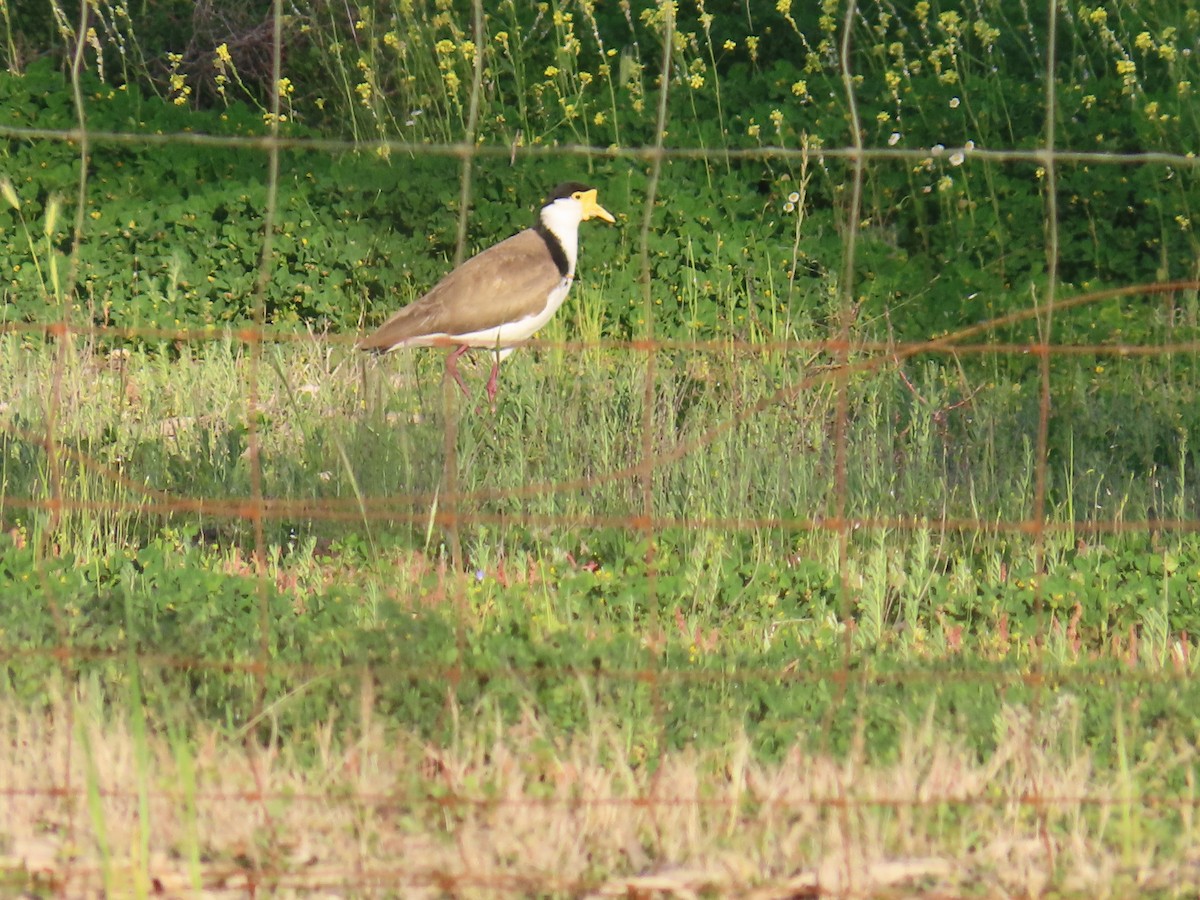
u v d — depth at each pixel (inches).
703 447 480.7
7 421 516.1
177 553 438.3
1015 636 388.8
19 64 887.1
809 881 275.9
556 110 791.7
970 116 768.9
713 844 283.0
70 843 282.2
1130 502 476.4
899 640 388.5
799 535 455.8
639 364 568.1
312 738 315.3
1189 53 803.4
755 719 334.0
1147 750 313.1
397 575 415.5
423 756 308.5
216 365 599.8
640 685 333.4
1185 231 709.9
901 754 308.0
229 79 938.1
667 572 426.9
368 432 500.4
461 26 893.8
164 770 299.3
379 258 703.1
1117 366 604.1
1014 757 309.6
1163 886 273.1
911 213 751.7
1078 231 721.6
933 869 278.2
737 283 689.0
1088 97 770.8
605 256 692.1
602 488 473.7
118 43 941.8
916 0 906.7
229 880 273.4
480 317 582.9
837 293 668.7
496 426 519.5
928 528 450.9
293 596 402.6
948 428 537.6
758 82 828.6
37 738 309.6
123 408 541.6
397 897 269.9
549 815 288.8
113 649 343.0
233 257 697.6
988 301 652.1
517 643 347.9
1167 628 388.8
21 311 663.8
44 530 434.0
